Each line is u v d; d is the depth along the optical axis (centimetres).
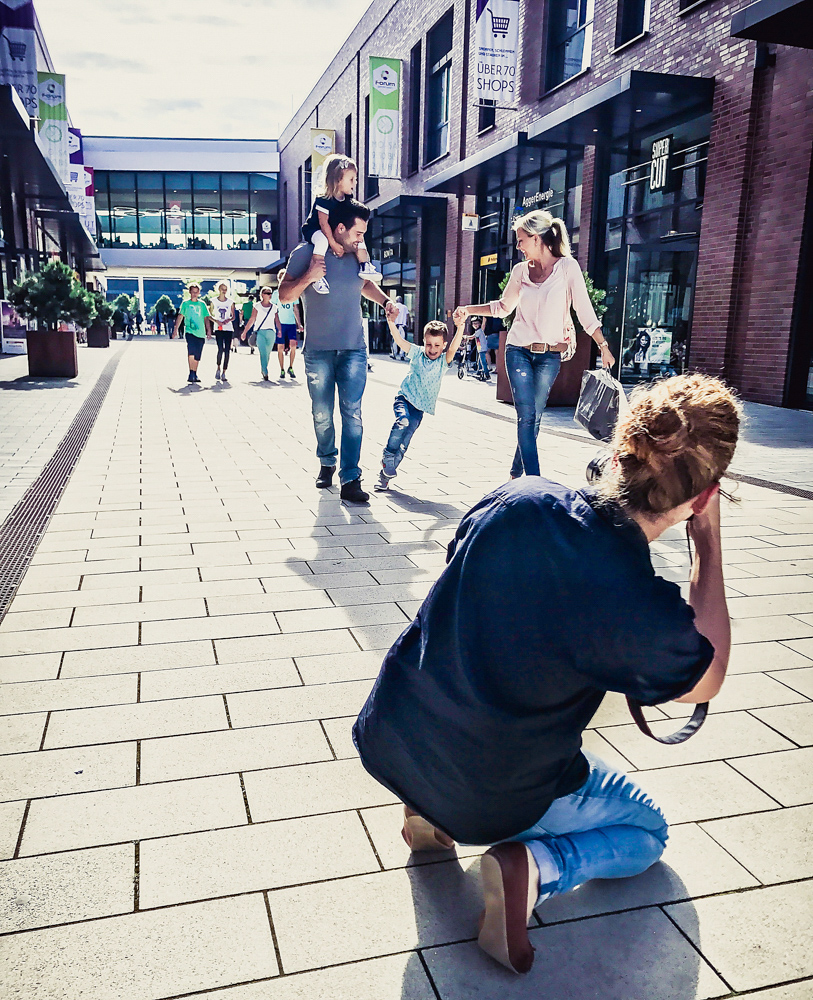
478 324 1777
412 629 175
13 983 164
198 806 224
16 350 2152
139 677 297
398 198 2408
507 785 160
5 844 206
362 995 165
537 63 1827
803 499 595
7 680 292
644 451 138
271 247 5234
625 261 1499
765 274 1167
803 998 167
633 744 262
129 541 464
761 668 317
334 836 213
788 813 227
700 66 1273
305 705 279
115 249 5144
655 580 142
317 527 502
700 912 190
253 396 1233
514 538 149
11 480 609
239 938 178
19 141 1619
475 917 187
